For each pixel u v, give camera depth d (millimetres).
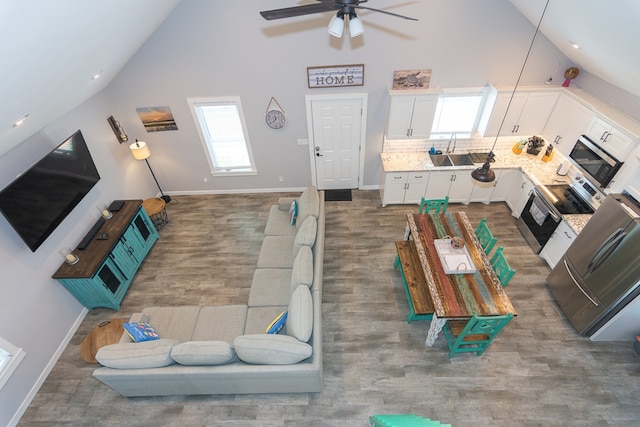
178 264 5035
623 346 3646
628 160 3539
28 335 3576
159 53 4797
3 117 2693
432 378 3461
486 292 3266
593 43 3438
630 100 3779
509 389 3342
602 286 3391
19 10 1752
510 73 4840
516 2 4094
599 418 3100
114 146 5297
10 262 3445
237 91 5180
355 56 4766
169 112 5441
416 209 5812
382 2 4281
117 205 4941
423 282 3730
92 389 3570
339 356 3693
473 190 5570
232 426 3184
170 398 3430
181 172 6293
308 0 4281
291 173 6254
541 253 4672
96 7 2508
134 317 3586
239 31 4566
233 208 6164
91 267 4004
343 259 4898
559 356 3592
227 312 3674
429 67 4836
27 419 3369
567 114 4590
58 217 3914
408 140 5680
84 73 3512
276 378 3012
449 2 4273
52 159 3828
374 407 3260
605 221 3381
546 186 4684
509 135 5242
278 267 4137
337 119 5480
